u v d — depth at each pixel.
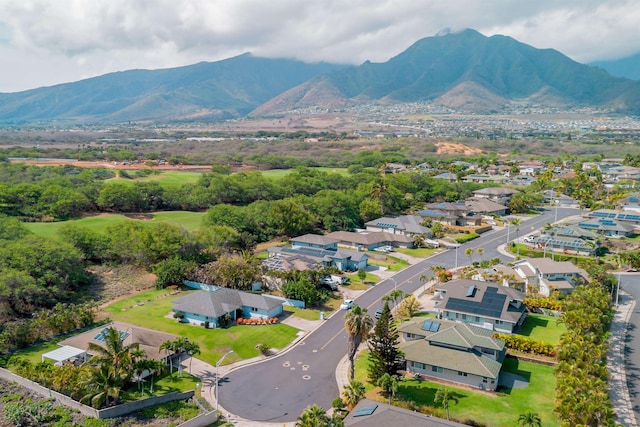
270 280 105.44
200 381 67.94
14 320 86.12
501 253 135.25
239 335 81.50
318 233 156.50
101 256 117.69
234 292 92.56
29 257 97.12
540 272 105.06
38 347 76.44
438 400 58.75
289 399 64.00
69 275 100.81
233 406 62.19
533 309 94.56
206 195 177.75
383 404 55.41
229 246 128.62
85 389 61.66
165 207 178.62
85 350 70.88
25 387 65.31
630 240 140.12
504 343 72.25
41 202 153.62
